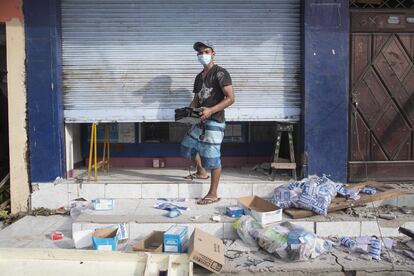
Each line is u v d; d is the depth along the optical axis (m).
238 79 5.99
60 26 5.86
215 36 5.95
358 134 5.98
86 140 6.79
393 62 5.95
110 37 5.93
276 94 6.00
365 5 5.95
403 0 6.00
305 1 5.74
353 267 4.21
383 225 4.92
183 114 5.20
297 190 5.13
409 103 6.00
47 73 5.72
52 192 5.77
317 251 4.44
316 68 5.80
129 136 6.80
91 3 5.88
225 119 5.98
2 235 4.99
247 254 4.50
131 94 5.98
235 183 5.72
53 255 3.96
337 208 5.11
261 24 5.95
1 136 6.58
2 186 5.99
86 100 5.97
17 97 5.74
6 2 5.64
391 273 4.20
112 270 3.83
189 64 5.97
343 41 5.79
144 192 5.74
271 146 6.84
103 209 5.28
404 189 5.70
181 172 6.44
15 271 3.83
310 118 5.82
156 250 4.34
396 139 6.02
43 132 5.76
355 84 5.93
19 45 5.69
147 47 5.95
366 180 6.01
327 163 5.87
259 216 4.73
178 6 5.91
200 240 4.22
